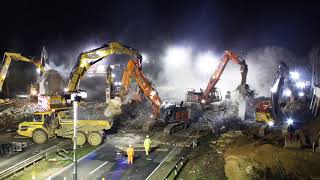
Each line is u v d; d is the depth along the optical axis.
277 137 28.75
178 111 36.72
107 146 29.30
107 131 34.38
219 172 22.95
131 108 41.84
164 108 36.66
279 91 34.53
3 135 32.97
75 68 34.69
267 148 23.47
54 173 22.97
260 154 22.88
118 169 23.81
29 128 29.94
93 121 29.62
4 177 21.94
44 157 26.17
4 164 24.66
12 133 33.75
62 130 30.25
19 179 21.86
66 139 31.33
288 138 24.36
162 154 27.30
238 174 21.42
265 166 21.41
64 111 32.44
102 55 34.94
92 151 27.86
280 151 22.70
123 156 26.45
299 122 34.09
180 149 28.62
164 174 22.78
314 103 37.88
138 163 25.06
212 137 32.47
